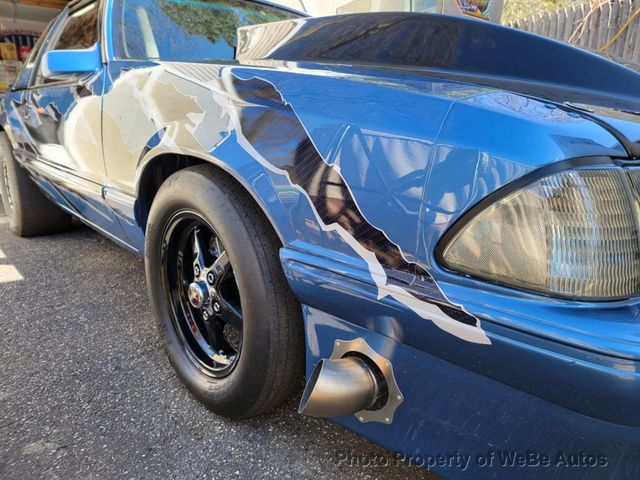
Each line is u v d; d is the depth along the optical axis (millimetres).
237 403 1526
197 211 1507
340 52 1549
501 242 923
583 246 889
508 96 1084
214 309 1660
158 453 1507
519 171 907
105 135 1983
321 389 1135
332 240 1157
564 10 5465
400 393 1128
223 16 2572
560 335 849
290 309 1372
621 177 932
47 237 3709
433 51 1427
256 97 1350
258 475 1437
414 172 1015
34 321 2350
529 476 996
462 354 974
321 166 1162
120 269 3066
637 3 4727
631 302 913
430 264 997
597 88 1352
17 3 6762
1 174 3697
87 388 1825
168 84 1643
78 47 2564
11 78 7020
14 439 1549
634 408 824
